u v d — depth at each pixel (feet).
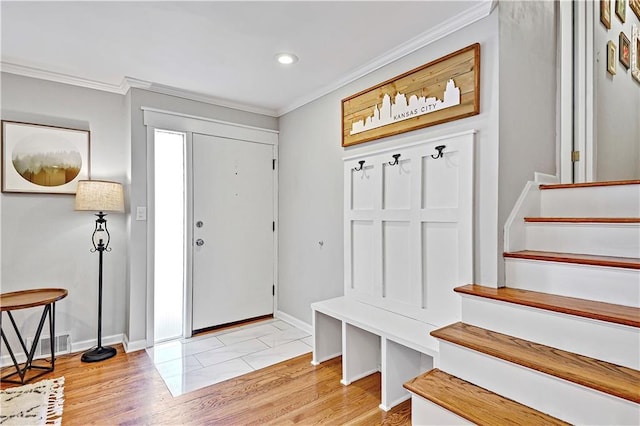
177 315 10.31
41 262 8.78
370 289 8.36
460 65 6.48
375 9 6.17
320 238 10.21
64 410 6.46
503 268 6.11
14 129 8.42
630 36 10.01
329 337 8.71
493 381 4.92
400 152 7.60
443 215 6.75
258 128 11.79
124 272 9.90
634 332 4.22
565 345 4.82
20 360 8.47
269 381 7.61
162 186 10.06
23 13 6.21
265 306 12.01
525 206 6.50
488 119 6.13
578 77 7.64
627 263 4.82
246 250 11.58
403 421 6.17
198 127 10.54
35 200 8.71
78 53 7.81
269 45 7.47
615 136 8.89
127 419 6.20
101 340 9.36
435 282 6.93
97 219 9.46
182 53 7.83
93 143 9.48
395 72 7.89
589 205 6.28
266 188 12.00
